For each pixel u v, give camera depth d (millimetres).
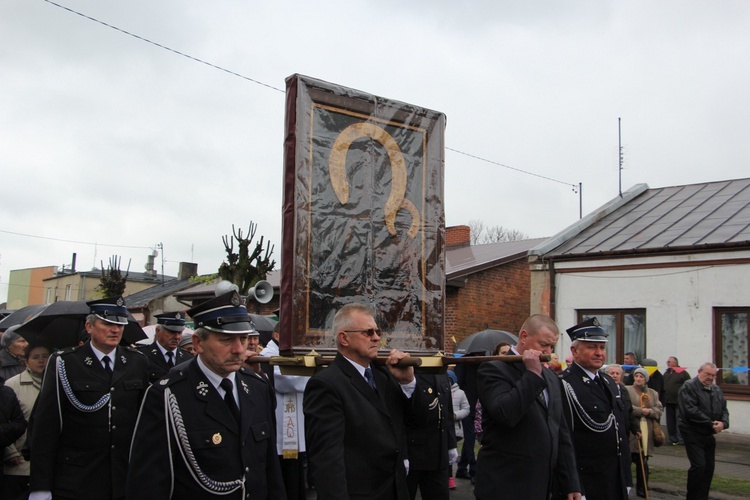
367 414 3803
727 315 14828
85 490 4863
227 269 15016
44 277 52969
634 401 9141
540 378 4473
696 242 15367
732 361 14633
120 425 5039
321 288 4629
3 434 5340
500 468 4688
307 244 4586
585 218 18594
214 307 3578
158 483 3422
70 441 4938
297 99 4645
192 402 3539
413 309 5059
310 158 4656
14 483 5672
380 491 3787
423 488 5898
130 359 5312
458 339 19453
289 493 6883
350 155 4844
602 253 16391
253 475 3566
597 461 5301
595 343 5418
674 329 15352
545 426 4734
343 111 4852
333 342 4641
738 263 14680
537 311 17328
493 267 20516
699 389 8359
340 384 3803
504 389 4738
